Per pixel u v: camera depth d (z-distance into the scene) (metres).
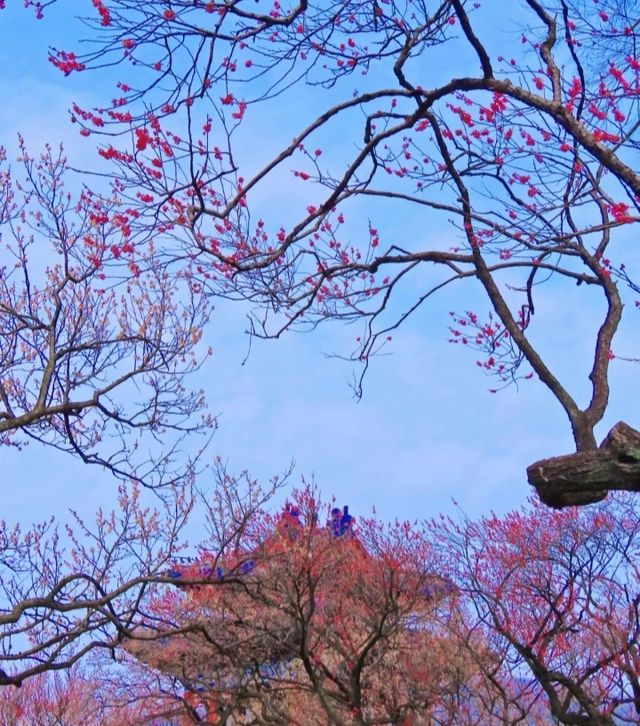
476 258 7.47
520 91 7.03
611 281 7.09
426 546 19.56
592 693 16.38
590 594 15.59
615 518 18.28
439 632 17.78
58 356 11.52
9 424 10.96
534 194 8.73
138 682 20.45
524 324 9.95
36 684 22.00
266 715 16.53
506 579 17.11
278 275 9.51
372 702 17.70
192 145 7.51
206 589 15.83
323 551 17.08
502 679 17.67
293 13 7.20
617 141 8.11
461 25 6.93
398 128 7.92
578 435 6.08
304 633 15.38
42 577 12.41
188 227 8.15
